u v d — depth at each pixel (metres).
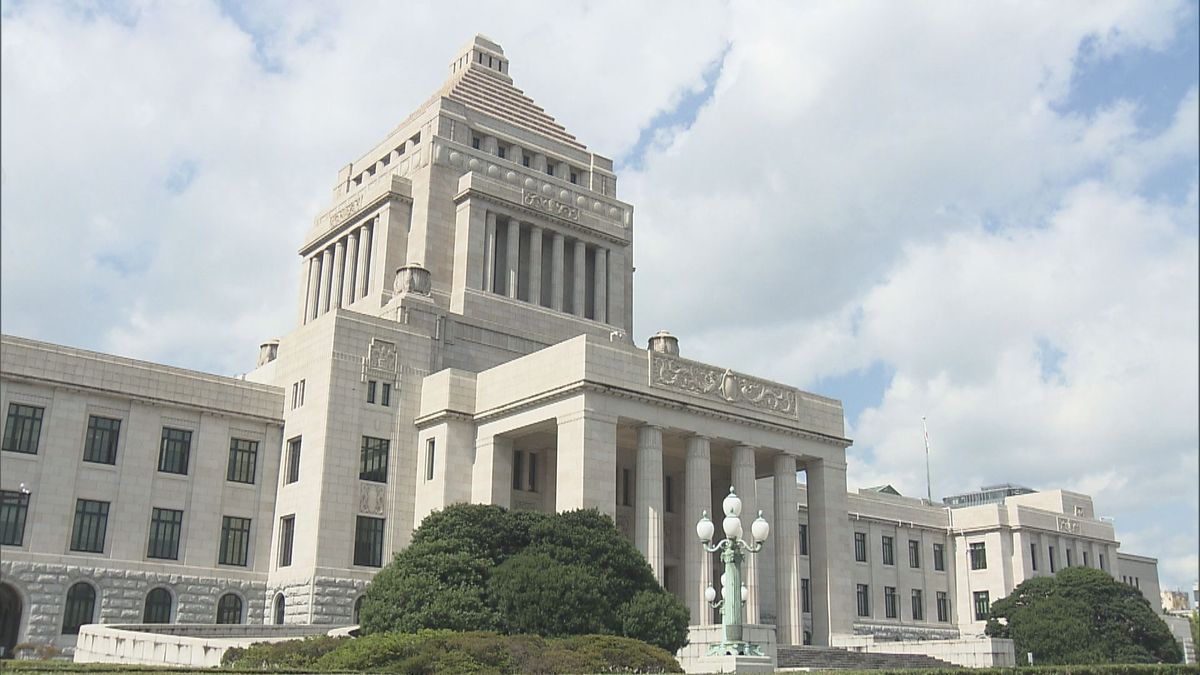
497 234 87.00
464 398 69.19
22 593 56.66
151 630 52.09
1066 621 78.19
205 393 66.25
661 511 64.25
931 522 112.25
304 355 69.56
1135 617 80.25
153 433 63.62
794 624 69.12
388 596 46.84
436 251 83.44
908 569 108.19
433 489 67.19
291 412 69.06
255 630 55.28
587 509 52.72
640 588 49.00
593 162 97.75
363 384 67.69
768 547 81.00
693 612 64.31
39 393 59.78
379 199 85.88
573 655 39.38
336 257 91.44
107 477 61.22
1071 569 84.69
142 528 61.91
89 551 59.84
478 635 40.62
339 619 62.38
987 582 109.50
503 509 51.81
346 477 65.25
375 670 37.34
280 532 66.56
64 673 31.61
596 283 90.56
